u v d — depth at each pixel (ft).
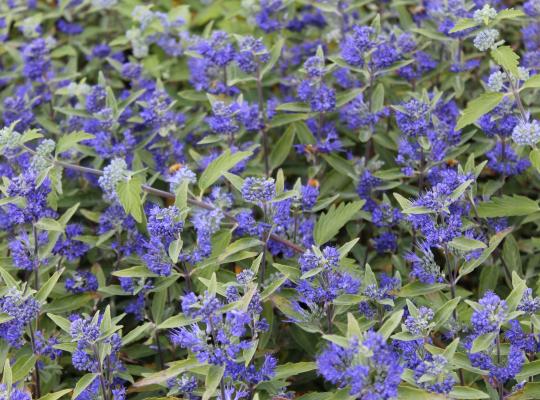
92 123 5.23
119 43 5.84
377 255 5.03
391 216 4.86
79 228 4.90
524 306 4.23
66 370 4.83
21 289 4.55
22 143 4.81
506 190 5.15
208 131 5.43
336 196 4.86
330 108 5.00
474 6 5.47
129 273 4.48
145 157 5.27
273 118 5.13
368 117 5.07
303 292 4.35
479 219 4.76
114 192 4.71
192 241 5.05
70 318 4.56
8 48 6.04
